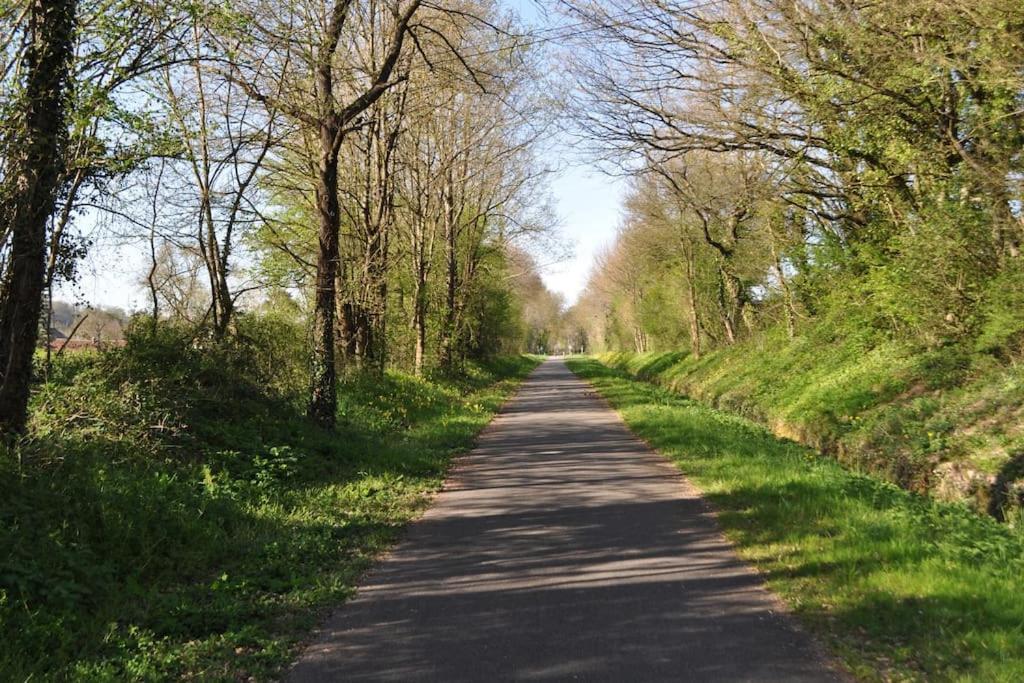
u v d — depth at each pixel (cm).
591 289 8419
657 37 1714
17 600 490
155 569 611
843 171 1795
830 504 799
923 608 500
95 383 947
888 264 1697
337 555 691
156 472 809
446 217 3022
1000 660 418
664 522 791
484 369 4116
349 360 1903
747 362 2828
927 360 1540
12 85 698
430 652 463
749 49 1540
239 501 815
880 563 595
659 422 1634
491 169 3105
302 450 1088
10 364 691
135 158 896
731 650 454
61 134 742
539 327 12400
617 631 488
